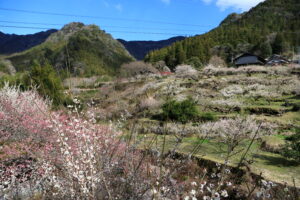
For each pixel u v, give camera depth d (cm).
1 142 638
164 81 2122
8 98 884
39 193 338
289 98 1420
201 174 486
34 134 640
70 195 268
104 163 292
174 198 278
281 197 361
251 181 462
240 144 747
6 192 348
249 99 1491
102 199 255
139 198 238
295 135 622
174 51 5153
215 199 207
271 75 2020
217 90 1752
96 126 397
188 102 1177
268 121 1048
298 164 555
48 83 1124
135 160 337
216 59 4250
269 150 682
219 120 1124
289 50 5162
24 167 465
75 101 313
